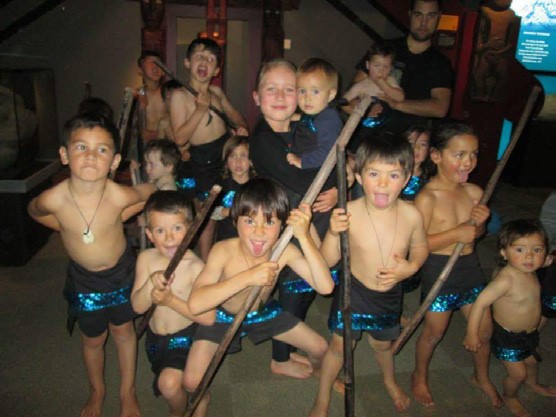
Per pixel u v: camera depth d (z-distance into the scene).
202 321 1.95
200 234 3.38
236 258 1.93
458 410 2.30
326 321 3.03
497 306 2.25
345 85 6.62
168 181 2.96
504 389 2.34
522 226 2.21
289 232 1.75
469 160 2.25
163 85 4.13
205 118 3.26
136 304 2.00
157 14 5.35
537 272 2.63
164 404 2.26
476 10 5.16
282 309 2.23
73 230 1.92
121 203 1.97
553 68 7.57
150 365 2.53
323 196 2.19
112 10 6.03
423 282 2.40
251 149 2.24
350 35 6.47
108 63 6.17
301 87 2.13
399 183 1.89
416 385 2.38
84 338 2.08
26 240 3.58
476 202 2.39
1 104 3.62
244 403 2.28
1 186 3.45
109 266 2.02
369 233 2.00
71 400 2.27
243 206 1.77
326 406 2.14
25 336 2.72
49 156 4.83
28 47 5.98
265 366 2.55
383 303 2.08
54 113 4.98
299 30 6.41
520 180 6.41
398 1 5.47
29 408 2.21
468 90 5.21
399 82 3.41
